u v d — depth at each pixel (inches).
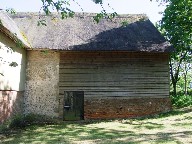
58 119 711.1
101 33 762.8
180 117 665.0
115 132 520.4
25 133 523.8
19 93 663.8
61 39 724.0
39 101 716.7
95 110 716.7
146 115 727.1
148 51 698.2
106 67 729.6
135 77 733.3
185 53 1068.5
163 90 739.4
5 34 532.7
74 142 430.6
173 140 419.5
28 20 808.3
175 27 901.8
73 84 721.0
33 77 723.4
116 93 725.3
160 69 741.9
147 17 859.4
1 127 529.0
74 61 727.1
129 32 775.1
